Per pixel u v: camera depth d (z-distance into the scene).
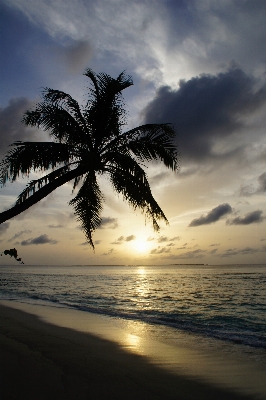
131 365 6.35
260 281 51.69
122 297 25.88
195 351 7.98
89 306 19.34
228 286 40.56
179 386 5.27
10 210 8.55
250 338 10.35
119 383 5.20
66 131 10.27
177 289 35.38
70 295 26.67
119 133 11.34
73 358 6.55
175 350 8.01
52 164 9.79
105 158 10.55
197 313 17.61
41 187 9.49
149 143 10.68
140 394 4.79
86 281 51.72
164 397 4.75
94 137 10.95
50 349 7.25
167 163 10.79
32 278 62.16
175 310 18.70
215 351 8.05
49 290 32.19
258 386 5.39
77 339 8.72
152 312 17.50
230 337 10.44
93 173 10.52
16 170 9.34
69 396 4.48
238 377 5.86
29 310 15.00
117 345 8.23
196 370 6.24
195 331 11.46
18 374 5.25
